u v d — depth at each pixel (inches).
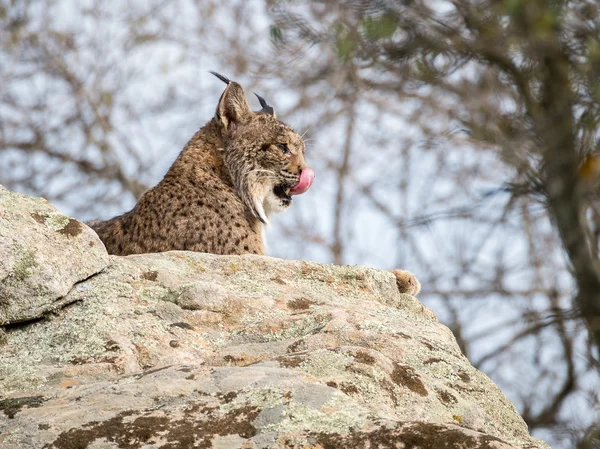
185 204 640.4
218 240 637.9
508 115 731.4
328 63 1075.3
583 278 759.7
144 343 398.0
